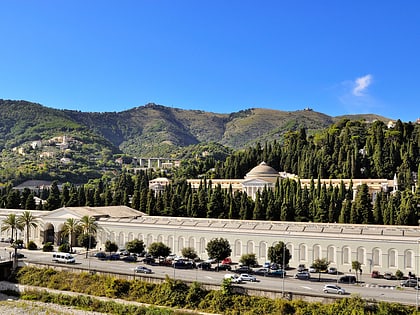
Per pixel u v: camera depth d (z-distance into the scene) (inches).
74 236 5900.6
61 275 4229.8
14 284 4261.8
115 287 3853.3
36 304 3826.3
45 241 6161.4
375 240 4404.5
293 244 4722.0
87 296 3853.3
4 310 3656.5
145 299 3708.2
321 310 3189.0
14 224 5954.7
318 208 6190.9
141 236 5561.0
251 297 3457.2
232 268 4554.6
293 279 4010.8
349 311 3100.4
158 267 4466.0
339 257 4517.7
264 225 5231.3
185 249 4874.5
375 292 3503.9
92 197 7490.2
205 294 3595.0
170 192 7032.5
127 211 6678.2
